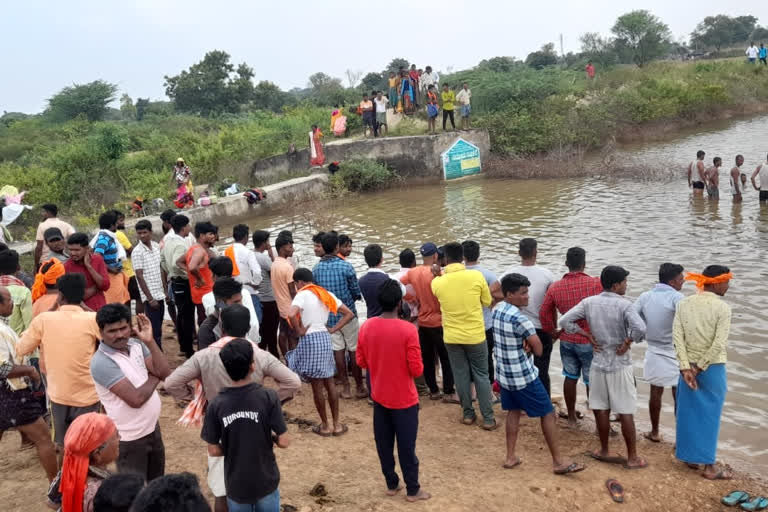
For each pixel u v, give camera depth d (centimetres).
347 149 2689
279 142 2997
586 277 612
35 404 491
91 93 5038
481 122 2848
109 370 402
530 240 652
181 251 794
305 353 619
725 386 545
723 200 1766
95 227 1858
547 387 660
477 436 651
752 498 515
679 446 559
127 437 413
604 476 547
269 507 371
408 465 496
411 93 2903
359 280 725
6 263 615
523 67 3522
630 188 2064
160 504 242
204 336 520
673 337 555
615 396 557
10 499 509
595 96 3431
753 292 1021
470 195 2236
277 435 376
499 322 543
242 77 6088
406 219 1903
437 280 650
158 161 2742
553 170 2486
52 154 2661
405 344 479
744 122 3544
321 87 6275
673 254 1278
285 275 760
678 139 3131
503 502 500
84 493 305
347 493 514
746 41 9588
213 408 363
